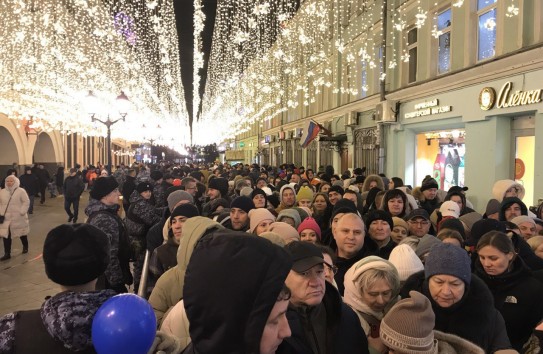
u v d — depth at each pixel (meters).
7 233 10.06
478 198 10.76
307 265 2.25
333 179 12.11
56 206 21.80
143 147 50.09
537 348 2.41
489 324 2.72
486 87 10.18
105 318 1.47
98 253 2.11
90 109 11.96
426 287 2.87
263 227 4.57
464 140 11.97
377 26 16.72
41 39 17.95
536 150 8.74
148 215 6.69
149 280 4.39
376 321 2.77
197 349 1.40
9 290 7.68
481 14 10.87
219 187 8.68
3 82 20.19
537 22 8.82
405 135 14.53
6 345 1.77
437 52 13.00
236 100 49.28
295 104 27.98
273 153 39.69
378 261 2.86
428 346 2.10
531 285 3.24
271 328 1.41
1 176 24.42
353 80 19.72
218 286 1.35
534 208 8.09
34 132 27.16
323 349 2.27
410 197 6.98
